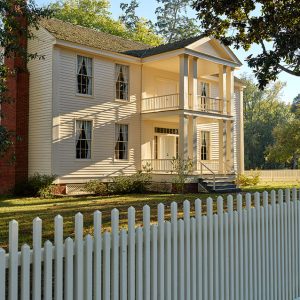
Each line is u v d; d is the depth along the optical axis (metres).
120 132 22.02
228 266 4.20
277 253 4.91
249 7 9.75
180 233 3.69
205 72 25.50
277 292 4.88
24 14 12.98
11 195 18.45
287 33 8.79
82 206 13.27
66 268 2.89
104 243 3.11
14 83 19.38
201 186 20.61
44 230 8.27
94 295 3.05
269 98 72.88
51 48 19.05
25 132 19.84
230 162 23.42
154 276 3.44
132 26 42.38
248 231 4.50
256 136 64.25
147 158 23.08
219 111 23.25
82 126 20.28
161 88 24.19
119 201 15.09
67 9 38.53
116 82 21.88
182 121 20.95
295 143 31.97
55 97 19.03
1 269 2.58
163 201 14.91
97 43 21.06
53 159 18.88
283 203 5.07
